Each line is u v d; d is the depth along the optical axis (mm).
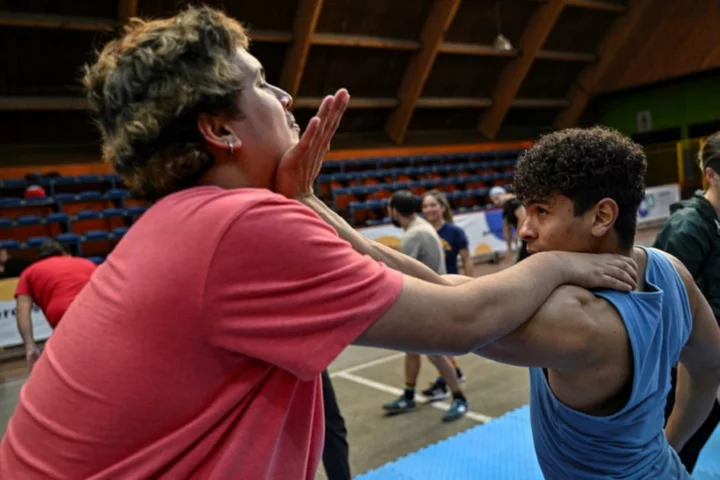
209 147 872
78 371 780
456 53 14891
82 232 10844
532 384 1249
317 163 995
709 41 15242
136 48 847
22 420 834
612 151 1066
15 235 10078
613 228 1104
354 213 13898
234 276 754
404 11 13438
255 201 788
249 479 795
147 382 754
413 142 16031
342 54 13445
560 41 16641
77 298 891
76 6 10039
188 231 773
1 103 10070
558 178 1063
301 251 773
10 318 6957
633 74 17000
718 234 2357
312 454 971
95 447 762
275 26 12117
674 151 16516
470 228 10734
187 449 779
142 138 839
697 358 1400
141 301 760
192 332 753
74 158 11227
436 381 4559
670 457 1241
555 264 1015
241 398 806
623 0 16531
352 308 779
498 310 891
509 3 14523
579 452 1148
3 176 10195
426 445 3670
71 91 10891
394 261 1056
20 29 9734
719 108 16328
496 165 16562
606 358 1038
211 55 838
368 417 4262
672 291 1201
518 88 16312
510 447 3404
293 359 766
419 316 815
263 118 909
